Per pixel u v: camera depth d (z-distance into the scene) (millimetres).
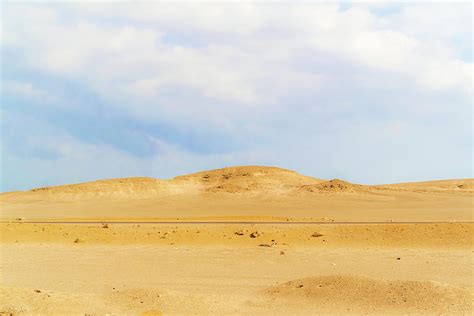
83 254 26812
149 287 17406
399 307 13930
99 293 15852
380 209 73312
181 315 13258
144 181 106000
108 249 28391
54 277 20625
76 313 12789
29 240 30766
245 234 31766
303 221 46156
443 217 54875
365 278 16469
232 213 71062
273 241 30312
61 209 81688
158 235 31750
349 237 31188
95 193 98250
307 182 110000
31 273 21578
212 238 31031
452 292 14836
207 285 18781
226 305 14516
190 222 43281
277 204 85438
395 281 16000
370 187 98438
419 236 30891
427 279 20000
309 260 25125
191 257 25906
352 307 14211
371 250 28156
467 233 30938
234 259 25344
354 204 81875
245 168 118562
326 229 32750
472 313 13211
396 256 26219
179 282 19484
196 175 118688
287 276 20984
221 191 100125
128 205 88250
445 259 25266
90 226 34531
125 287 18203
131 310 13539
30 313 12414
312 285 16484
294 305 14641
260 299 15641
